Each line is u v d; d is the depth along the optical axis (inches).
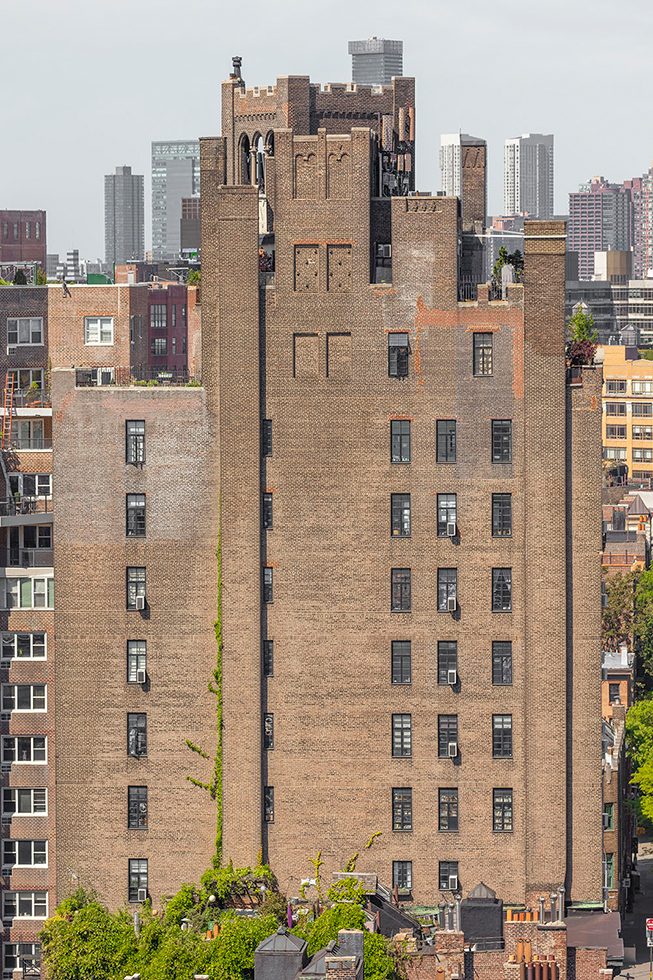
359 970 6643.7
